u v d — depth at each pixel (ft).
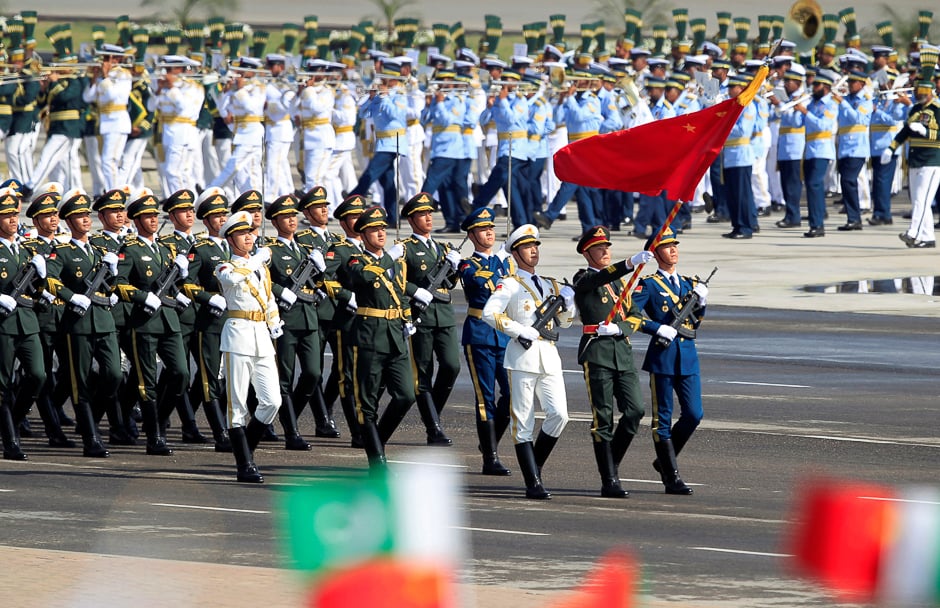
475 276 131.44
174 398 142.61
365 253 126.82
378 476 27.04
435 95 337.72
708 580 84.89
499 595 77.41
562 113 341.62
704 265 286.87
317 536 23.73
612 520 106.22
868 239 333.83
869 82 353.51
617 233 343.05
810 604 78.48
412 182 358.23
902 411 155.53
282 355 142.10
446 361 141.90
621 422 118.11
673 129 122.42
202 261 140.36
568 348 204.23
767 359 191.83
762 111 346.54
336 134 349.82
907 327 219.20
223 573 81.41
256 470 123.54
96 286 138.10
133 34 365.20
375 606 23.47
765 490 118.21
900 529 24.38
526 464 116.37
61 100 350.84
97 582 78.38
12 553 87.61
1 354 134.10
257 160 342.85
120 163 354.33
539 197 343.26
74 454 139.44
